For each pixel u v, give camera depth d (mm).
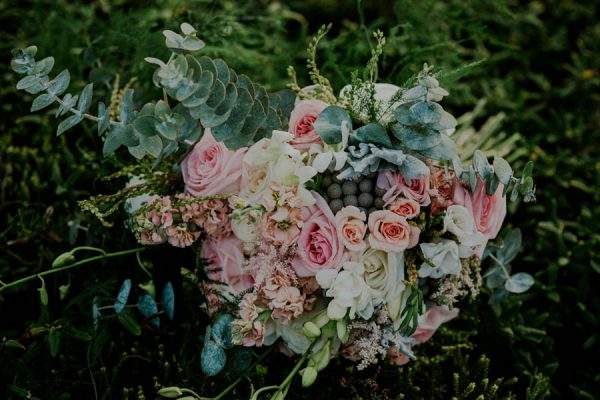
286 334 967
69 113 1363
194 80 882
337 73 1332
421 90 884
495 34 1666
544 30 1732
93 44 1361
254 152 904
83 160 1316
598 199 1393
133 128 897
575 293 1272
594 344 1256
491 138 1368
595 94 1627
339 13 1837
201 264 1006
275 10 1559
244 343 912
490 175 928
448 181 961
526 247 1354
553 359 1210
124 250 1078
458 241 935
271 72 1424
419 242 953
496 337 1198
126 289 987
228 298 993
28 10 1630
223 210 965
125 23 1337
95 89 1290
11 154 1346
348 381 1065
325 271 885
